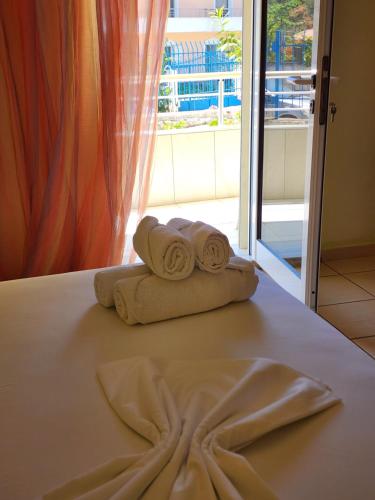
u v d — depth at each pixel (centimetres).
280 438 93
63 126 241
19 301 158
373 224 316
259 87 280
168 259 141
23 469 89
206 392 104
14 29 231
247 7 279
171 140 430
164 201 445
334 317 241
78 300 158
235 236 359
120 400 104
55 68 237
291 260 266
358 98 290
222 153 449
